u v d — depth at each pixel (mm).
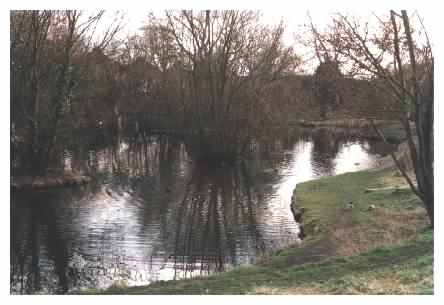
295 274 11719
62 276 15188
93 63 34062
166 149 49094
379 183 24719
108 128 60125
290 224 20781
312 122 70500
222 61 38562
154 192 28219
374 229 16281
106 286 14195
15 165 30016
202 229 20391
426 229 14797
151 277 14898
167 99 56719
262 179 32312
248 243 18328
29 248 17938
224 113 39156
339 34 13773
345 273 11273
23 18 29156
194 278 12734
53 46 30938
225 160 39594
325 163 38906
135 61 56531
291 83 37438
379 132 14836
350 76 14000
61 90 30359
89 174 33344
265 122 38562
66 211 23531
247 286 11180
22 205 24594
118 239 18938
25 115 29547
